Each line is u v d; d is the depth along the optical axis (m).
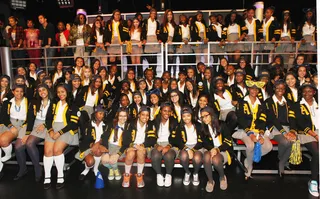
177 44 5.58
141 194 3.21
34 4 9.66
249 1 9.85
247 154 3.47
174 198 3.10
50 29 6.22
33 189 3.37
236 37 5.58
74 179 3.64
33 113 3.70
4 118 3.77
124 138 3.45
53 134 3.46
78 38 5.89
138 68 5.91
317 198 3.05
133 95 4.16
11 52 6.05
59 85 3.56
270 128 3.56
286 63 5.58
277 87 3.60
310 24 5.59
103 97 4.61
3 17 8.29
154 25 5.61
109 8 9.63
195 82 4.63
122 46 5.54
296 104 3.50
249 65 4.99
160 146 3.42
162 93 4.63
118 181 3.57
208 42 5.36
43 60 6.32
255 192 3.21
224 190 3.27
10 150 3.76
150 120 3.57
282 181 3.47
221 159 3.23
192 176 3.67
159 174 3.39
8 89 4.16
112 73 5.01
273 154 4.41
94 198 3.13
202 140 3.41
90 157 3.54
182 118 3.46
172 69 6.02
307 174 3.63
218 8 10.16
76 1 9.91
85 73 4.73
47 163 3.43
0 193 3.27
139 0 9.52
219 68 5.14
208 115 3.35
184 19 5.82
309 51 5.39
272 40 5.28
